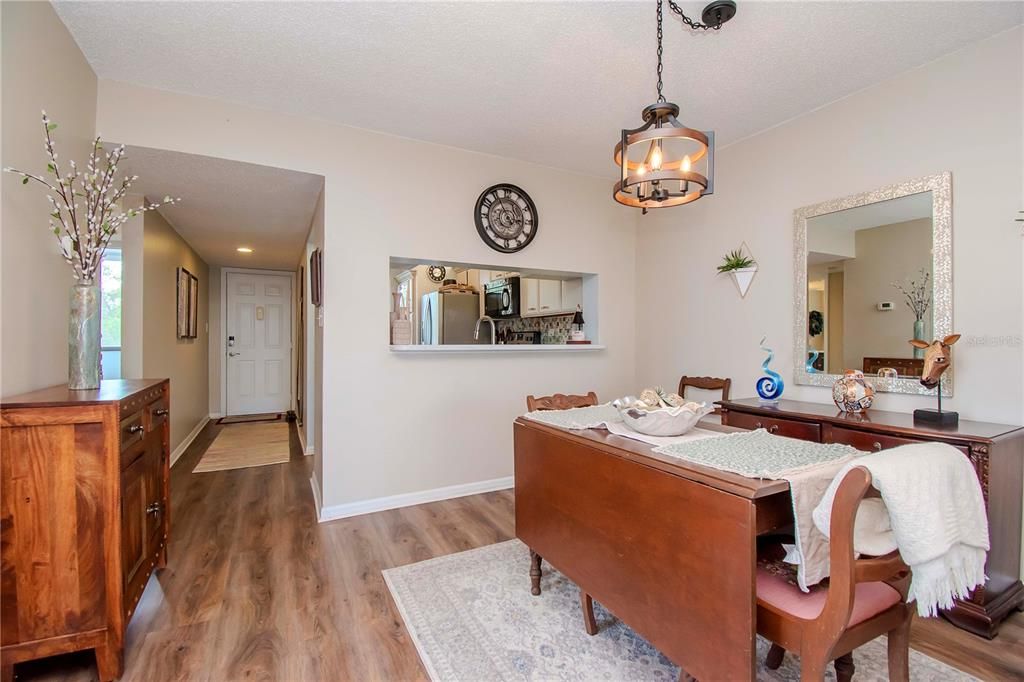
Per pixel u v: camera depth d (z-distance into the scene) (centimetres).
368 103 265
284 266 634
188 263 483
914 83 230
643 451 144
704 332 344
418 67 229
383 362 305
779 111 275
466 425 335
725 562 112
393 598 199
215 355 642
